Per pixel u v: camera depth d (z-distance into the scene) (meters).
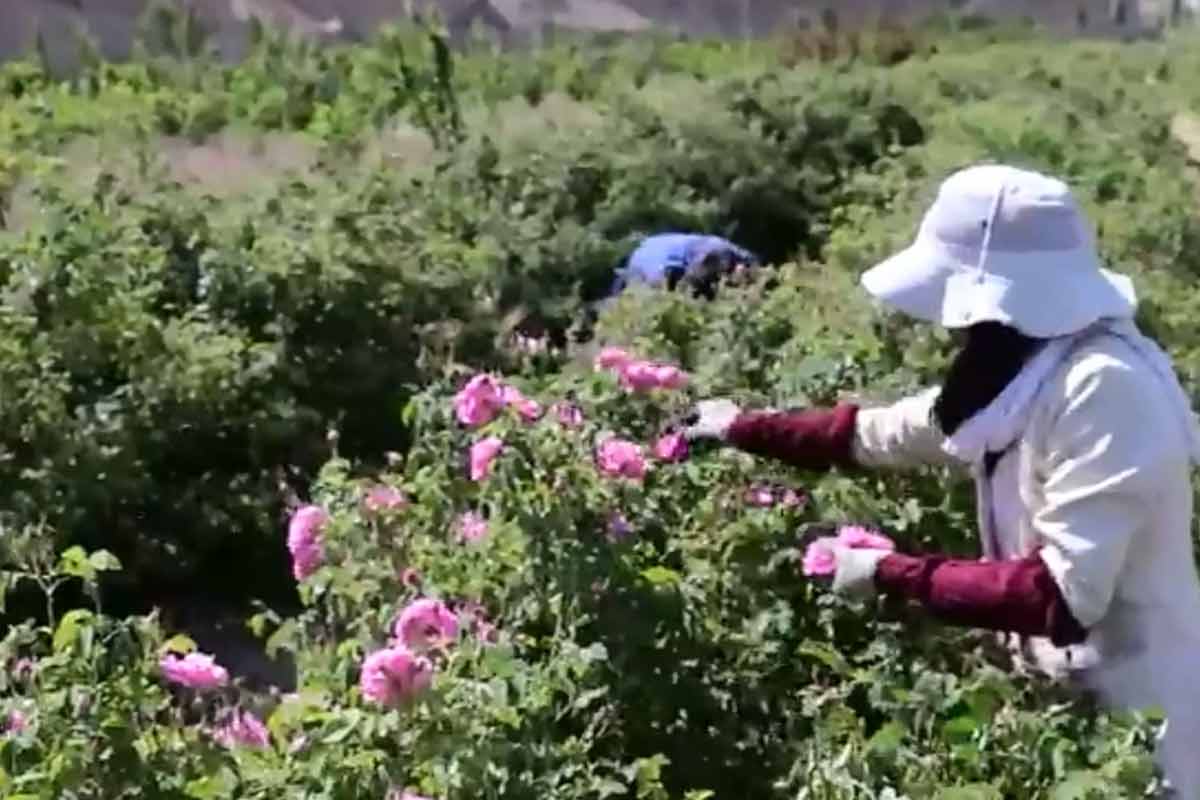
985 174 3.58
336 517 4.52
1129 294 3.58
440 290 8.80
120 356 7.56
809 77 16.70
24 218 10.04
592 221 11.91
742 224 12.88
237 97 17.25
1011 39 28.72
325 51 20.05
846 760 3.58
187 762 3.46
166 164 12.38
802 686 4.10
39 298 7.57
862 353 6.12
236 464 7.72
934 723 3.75
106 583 7.05
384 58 18.95
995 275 3.52
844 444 4.21
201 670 3.61
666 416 4.87
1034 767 3.52
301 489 7.66
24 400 7.08
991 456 3.64
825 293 7.68
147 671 3.54
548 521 4.00
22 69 18.38
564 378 5.24
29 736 3.32
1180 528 3.60
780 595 4.25
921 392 5.10
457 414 4.54
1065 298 3.50
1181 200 11.67
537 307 10.01
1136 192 11.88
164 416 7.50
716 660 4.08
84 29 20.42
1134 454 3.43
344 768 3.39
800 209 13.14
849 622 4.19
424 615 3.78
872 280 3.64
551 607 3.98
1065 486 3.47
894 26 27.92
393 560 4.34
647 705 3.90
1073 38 30.03
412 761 3.45
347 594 4.28
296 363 8.06
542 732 3.62
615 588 3.96
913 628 4.12
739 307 7.17
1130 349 3.53
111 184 9.43
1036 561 3.51
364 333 8.33
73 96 17.17
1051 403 3.50
